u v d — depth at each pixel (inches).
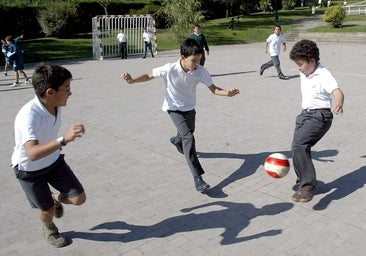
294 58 164.2
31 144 114.4
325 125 169.2
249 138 266.7
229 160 228.2
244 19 1605.6
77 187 139.9
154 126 299.3
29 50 930.7
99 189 193.6
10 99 410.0
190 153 186.4
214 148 248.8
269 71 569.6
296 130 175.3
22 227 160.2
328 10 1164.5
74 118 326.6
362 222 158.6
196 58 175.0
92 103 381.4
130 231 155.9
